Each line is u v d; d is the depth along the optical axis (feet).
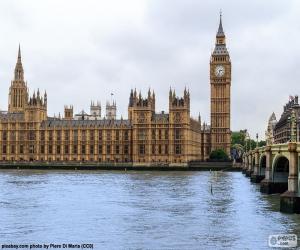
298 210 307.99
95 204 356.59
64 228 259.80
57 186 514.68
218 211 319.88
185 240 231.50
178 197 403.34
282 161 430.61
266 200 381.81
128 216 298.56
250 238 236.02
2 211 318.86
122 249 214.69
